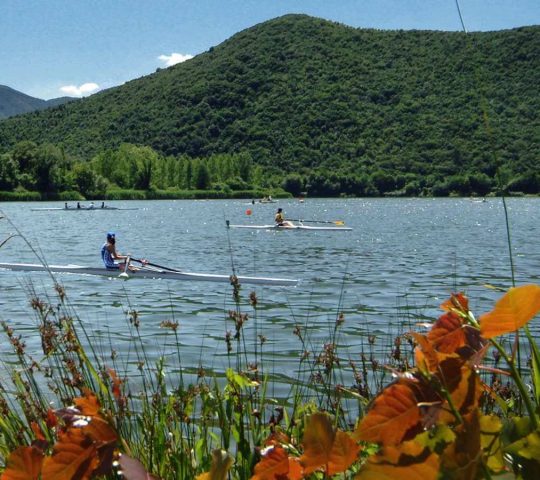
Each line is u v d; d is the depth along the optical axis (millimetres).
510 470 1123
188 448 2646
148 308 14367
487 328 1123
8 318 12906
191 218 61594
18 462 1368
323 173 141000
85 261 25609
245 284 17938
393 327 11336
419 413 1128
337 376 6566
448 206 90688
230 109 184125
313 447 1296
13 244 33781
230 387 2781
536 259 24750
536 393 1671
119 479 1653
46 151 112500
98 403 1449
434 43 178250
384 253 27484
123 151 147250
